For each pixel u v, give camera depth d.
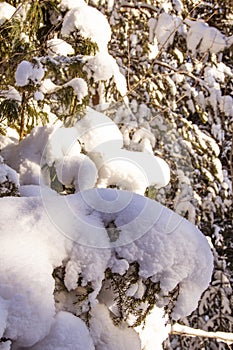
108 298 1.77
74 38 3.40
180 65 6.05
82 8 3.39
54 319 1.60
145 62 5.72
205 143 5.48
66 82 3.24
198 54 5.46
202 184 5.83
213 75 5.59
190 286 1.72
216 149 5.52
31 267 1.51
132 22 5.54
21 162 2.72
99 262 1.64
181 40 5.25
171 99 5.73
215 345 6.58
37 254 1.56
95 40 3.39
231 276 6.81
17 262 1.51
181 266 1.68
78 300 1.68
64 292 1.69
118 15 5.40
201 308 6.31
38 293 1.49
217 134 6.11
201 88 5.64
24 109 3.04
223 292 6.35
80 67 3.11
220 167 5.56
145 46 5.52
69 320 1.62
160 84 5.64
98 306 1.79
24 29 3.30
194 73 6.22
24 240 1.59
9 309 1.45
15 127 3.29
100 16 3.44
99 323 1.77
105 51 3.45
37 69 2.83
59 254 1.62
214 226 6.37
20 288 1.47
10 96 2.95
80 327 1.63
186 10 5.64
